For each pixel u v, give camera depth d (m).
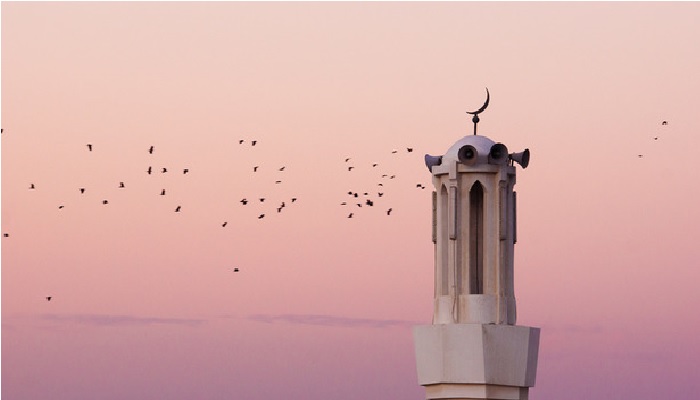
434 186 114.19
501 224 111.94
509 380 111.00
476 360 110.81
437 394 112.31
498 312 111.94
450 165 112.62
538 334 112.31
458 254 112.50
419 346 112.69
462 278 112.50
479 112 115.88
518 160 112.44
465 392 111.38
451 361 111.38
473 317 112.06
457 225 112.31
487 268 112.12
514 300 113.06
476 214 112.88
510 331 110.94
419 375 112.88
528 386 111.94
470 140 113.38
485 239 112.12
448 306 112.69
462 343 111.12
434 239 114.25
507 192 112.81
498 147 111.75
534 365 112.12
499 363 110.81
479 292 112.69
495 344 110.75
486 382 110.75
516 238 113.62
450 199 112.44
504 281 112.25
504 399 111.31
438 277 113.56
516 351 111.00
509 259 112.81
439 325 111.75
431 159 113.94
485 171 112.06
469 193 112.44
